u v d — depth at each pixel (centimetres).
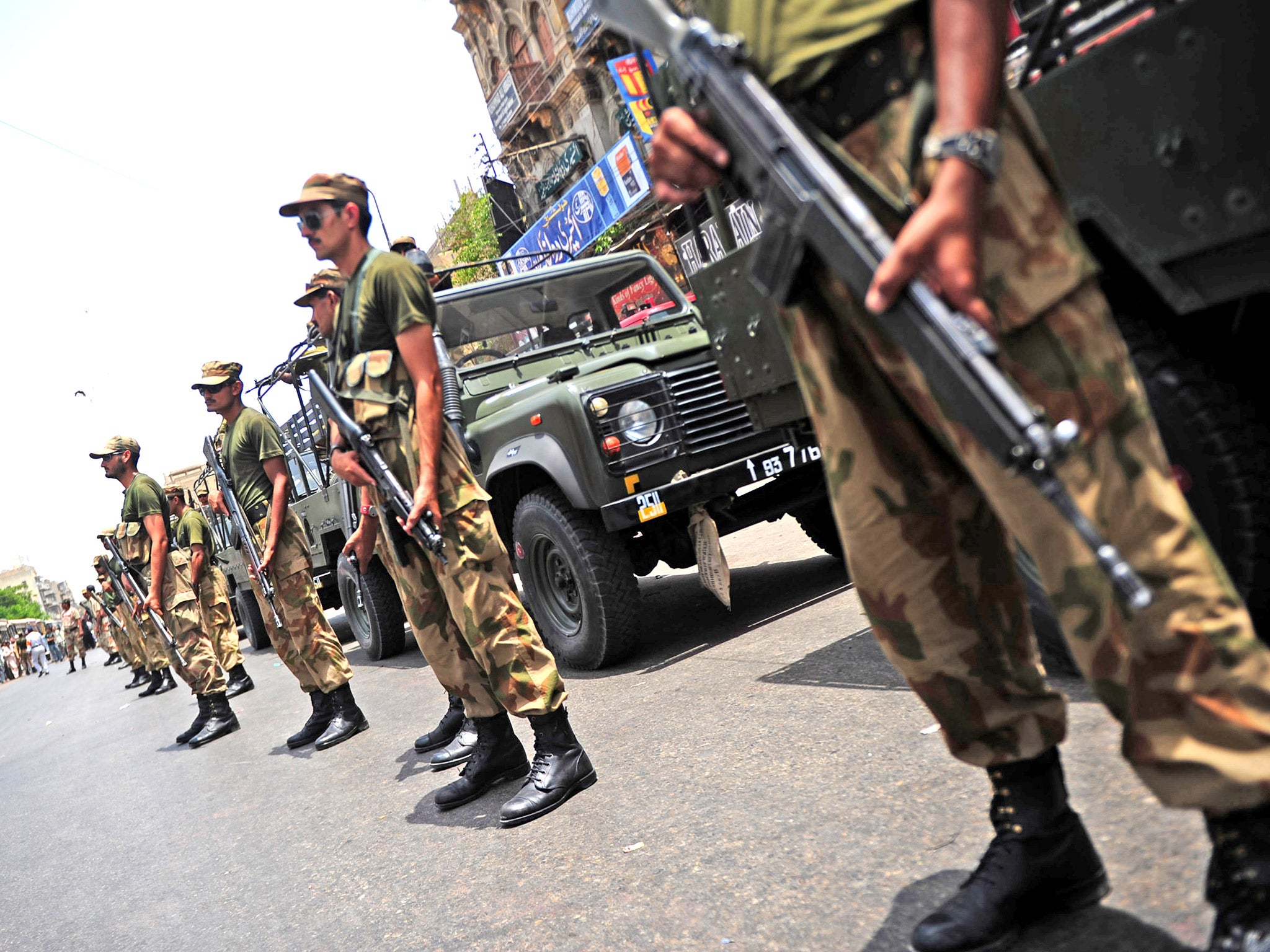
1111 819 176
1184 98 145
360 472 321
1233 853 116
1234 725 113
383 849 312
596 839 260
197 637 630
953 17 108
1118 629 120
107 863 405
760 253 129
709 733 317
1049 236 118
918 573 144
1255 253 146
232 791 462
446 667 333
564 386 435
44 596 18025
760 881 203
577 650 468
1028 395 117
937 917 152
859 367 140
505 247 2428
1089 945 142
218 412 502
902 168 120
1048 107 165
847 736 273
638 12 127
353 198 298
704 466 436
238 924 284
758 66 127
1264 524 190
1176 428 194
